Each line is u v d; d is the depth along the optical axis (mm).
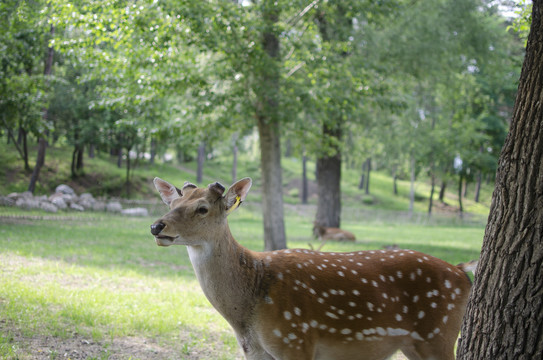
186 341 5715
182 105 14492
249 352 3617
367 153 22641
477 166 37594
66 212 22062
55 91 27125
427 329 3727
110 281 8555
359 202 51688
